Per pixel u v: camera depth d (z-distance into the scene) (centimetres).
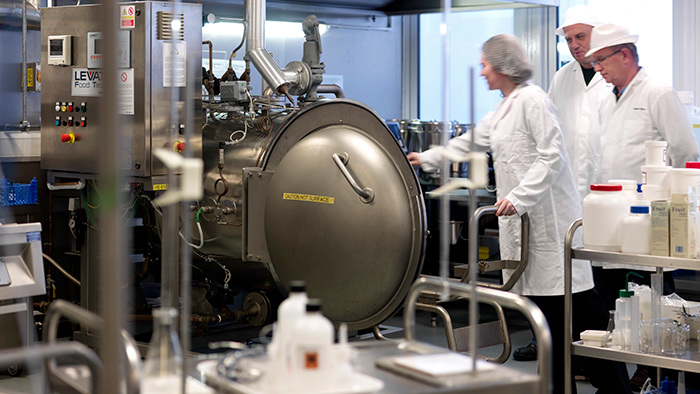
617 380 293
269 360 143
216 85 395
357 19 594
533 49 544
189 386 142
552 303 305
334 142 318
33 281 336
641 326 253
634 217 247
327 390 134
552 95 392
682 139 329
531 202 291
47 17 370
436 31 609
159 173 346
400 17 627
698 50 457
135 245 427
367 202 306
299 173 320
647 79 340
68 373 167
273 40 549
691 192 237
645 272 339
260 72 378
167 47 343
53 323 169
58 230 443
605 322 305
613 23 329
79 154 365
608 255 251
